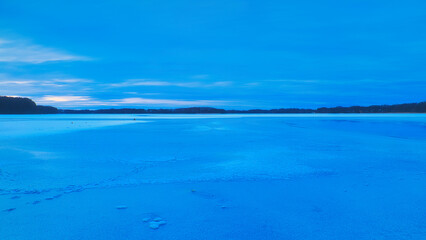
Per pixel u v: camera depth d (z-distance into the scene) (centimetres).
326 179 557
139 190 482
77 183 523
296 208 401
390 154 865
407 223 350
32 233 320
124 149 960
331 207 405
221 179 557
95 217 366
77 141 1198
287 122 3241
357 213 382
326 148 997
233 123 2905
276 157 809
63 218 362
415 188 494
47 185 509
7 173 600
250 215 377
